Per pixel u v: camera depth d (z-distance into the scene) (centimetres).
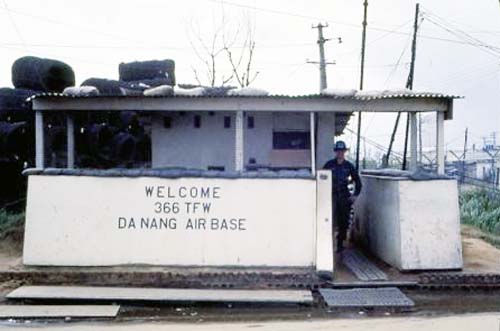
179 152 1321
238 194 1075
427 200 1067
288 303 944
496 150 5597
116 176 1079
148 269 1063
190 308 943
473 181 3766
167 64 2159
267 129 1317
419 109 1172
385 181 1144
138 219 1077
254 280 1041
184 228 1074
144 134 1811
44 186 1084
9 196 1577
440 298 991
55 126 1638
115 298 952
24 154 1595
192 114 1319
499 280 1045
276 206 1073
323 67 3628
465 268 1094
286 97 1143
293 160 1316
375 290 1011
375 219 1215
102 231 1077
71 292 980
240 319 883
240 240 1071
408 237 1063
